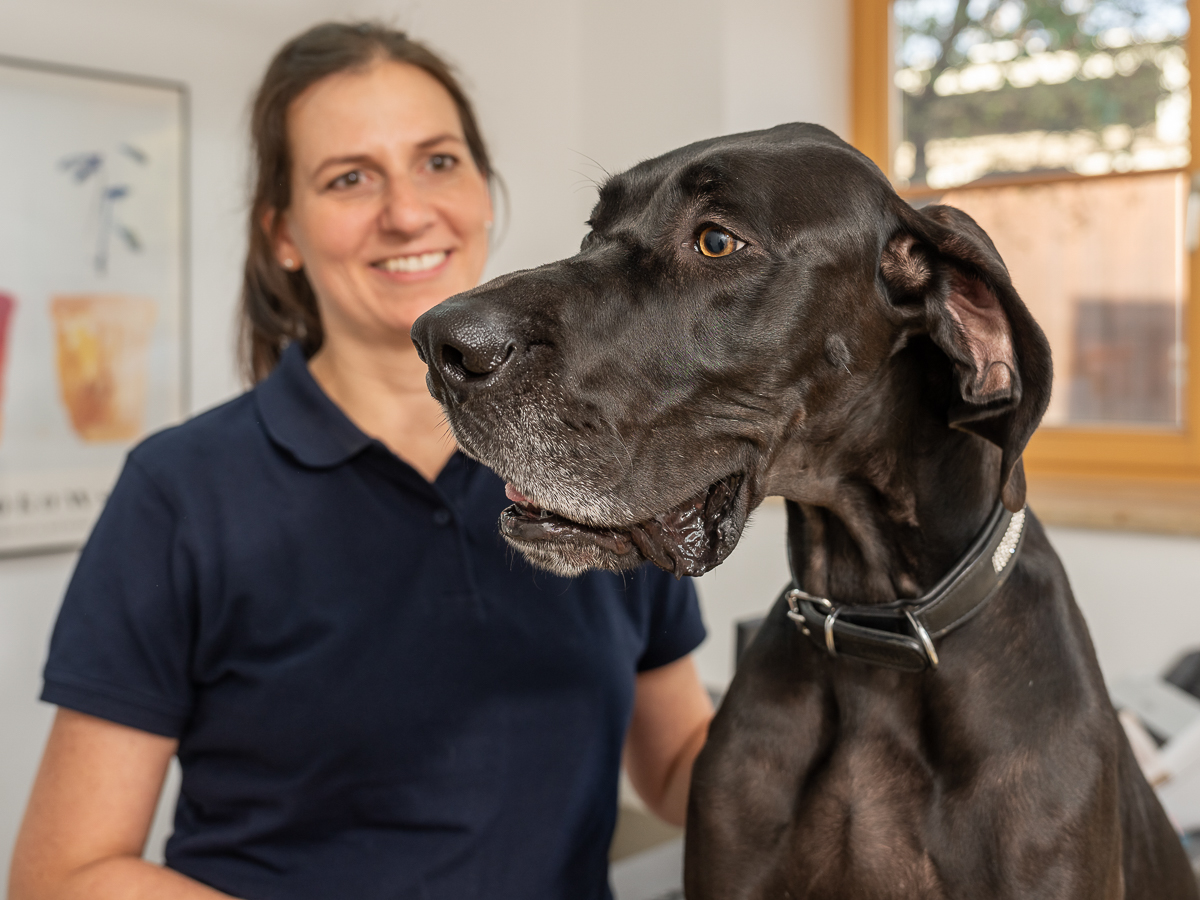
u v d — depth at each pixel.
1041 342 0.99
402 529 1.30
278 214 1.49
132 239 2.55
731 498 1.10
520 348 0.99
